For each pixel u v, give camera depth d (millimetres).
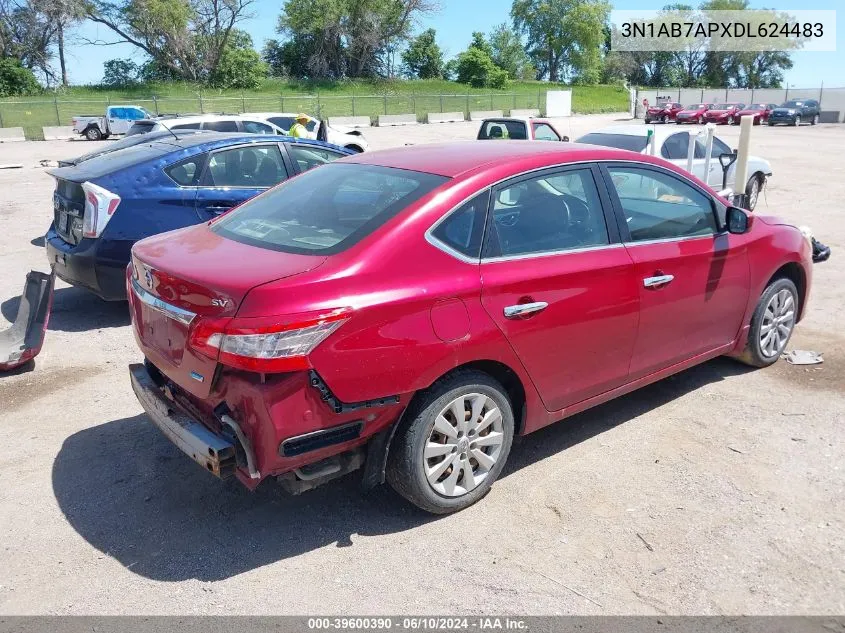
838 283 7988
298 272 3066
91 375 5469
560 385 3873
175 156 6652
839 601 2980
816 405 4797
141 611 2953
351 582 3125
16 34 58219
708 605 2967
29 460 4172
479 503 3717
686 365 4672
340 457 3301
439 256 3326
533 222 3719
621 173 4180
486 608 2963
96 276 6367
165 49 63250
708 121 45688
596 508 3660
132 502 3744
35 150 25891
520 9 98750
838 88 56969
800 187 15867
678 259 4301
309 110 49031
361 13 69812
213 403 3186
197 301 3117
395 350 3135
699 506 3662
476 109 55438
